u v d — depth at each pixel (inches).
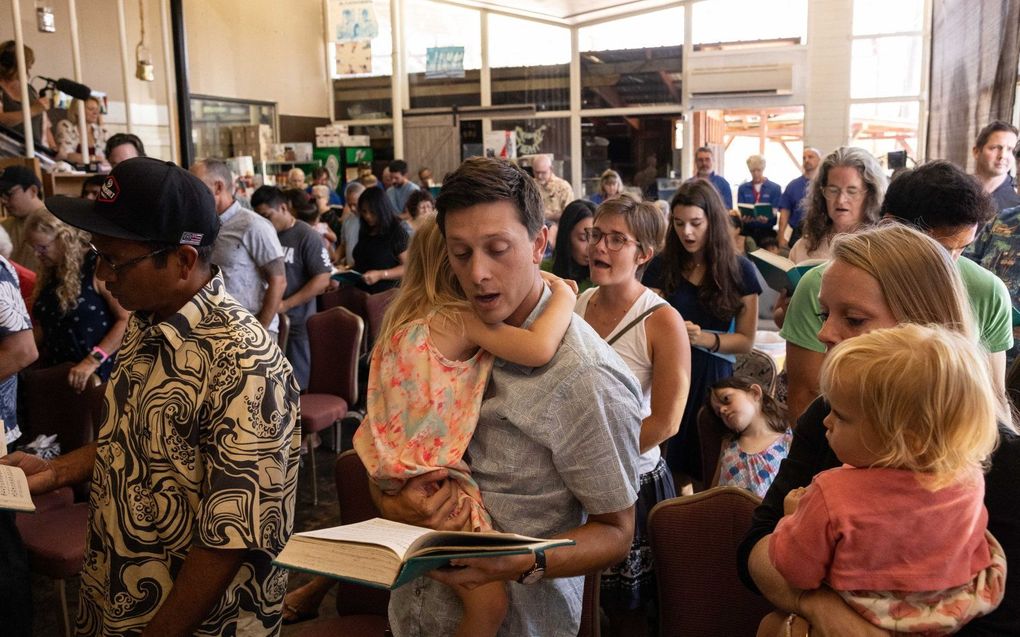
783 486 50.8
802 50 472.1
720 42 493.7
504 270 47.7
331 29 563.8
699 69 496.1
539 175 310.0
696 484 128.3
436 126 534.3
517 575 45.1
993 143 149.5
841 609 41.3
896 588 40.0
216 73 490.0
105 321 134.4
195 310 57.6
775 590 45.6
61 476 69.2
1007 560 41.4
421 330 51.8
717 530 75.4
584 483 49.2
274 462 57.1
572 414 48.5
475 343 51.5
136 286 57.5
